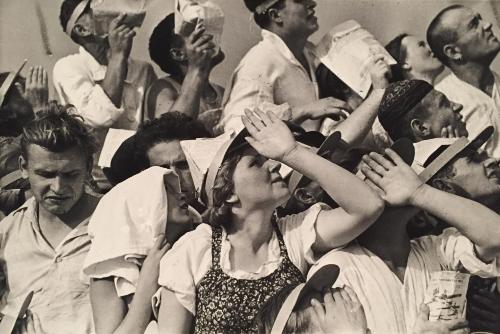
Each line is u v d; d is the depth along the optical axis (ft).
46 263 11.09
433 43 11.88
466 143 10.87
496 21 12.04
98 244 10.32
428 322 9.96
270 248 9.79
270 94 11.44
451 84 11.78
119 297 10.29
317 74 11.67
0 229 11.25
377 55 11.70
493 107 11.68
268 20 11.66
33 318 10.93
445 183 10.80
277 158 9.75
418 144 10.88
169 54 11.60
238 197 9.75
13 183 11.37
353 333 8.86
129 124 11.46
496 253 10.04
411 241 10.55
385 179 10.15
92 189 11.21
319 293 9.20
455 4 12.05
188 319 9.70
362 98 11.57
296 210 10.43
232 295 9.55
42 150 11.07
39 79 11.69
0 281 11.10
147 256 10.21
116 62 11.59
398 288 10.11
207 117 11.46
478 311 10.93
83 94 11.52
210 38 11.57
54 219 11.19
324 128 11.41
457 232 10.50
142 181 10.56
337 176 9.68
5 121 11.59
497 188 10.85
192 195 10.70
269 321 9.07
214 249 9.79
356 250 10.22
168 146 10.91
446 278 10.05
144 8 11.68
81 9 11.72
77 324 10.91
